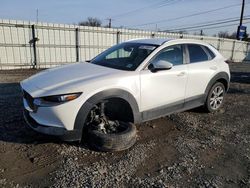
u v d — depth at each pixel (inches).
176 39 178.7
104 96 130.6
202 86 189.3
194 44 188.5
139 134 158.7
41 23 513.7
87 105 126.0
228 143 152.4
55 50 546.0
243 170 121.9
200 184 108.4
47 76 142.7
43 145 136.4
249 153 140.0
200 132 167.9
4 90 269.3
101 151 132.6
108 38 622.5
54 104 120.2
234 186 108.0
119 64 158.6
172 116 195.9
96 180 107.5
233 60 1090.7
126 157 128.4
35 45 515.8
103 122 137.4
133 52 164.7
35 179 106.3
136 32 673.0
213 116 203.6
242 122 192.5
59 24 537.3
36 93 124.3
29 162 119.5
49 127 122.3
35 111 124.9
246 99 274.1
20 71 469.7
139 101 146.6
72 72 145.6
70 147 135.4
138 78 144.1
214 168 122.5
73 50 572.1
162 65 148.3
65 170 114.0
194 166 123.4
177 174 115.5
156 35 725.3
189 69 175.2
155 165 122.6
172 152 137.2
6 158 121.8
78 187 102.1
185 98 176.7
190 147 144.3
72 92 122.4
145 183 107.2
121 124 144.1
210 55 200.5
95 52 607.8
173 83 163.3
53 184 103.3
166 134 161.3
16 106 204.7
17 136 146.0
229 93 303.3
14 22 481.7
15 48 494.3
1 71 456.8
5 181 103.9
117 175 112.2
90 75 138.6
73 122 124.1
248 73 545.6
